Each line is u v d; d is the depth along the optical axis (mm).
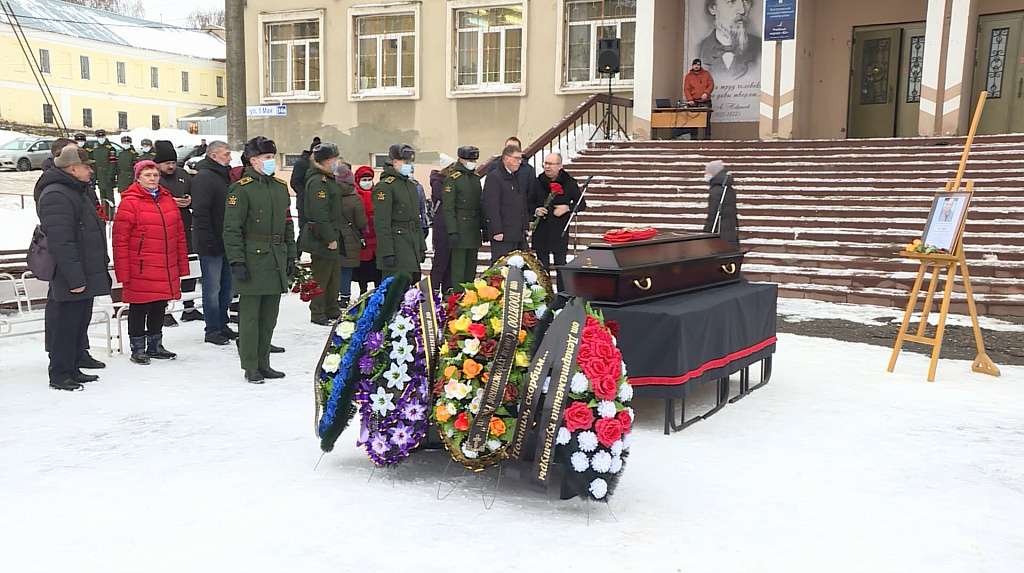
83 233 5988
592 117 17953
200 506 3857
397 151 8211
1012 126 14828
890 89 15984
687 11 17188
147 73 46156
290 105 20953
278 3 20781
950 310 9391
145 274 6684
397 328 4203
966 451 4758
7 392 5879
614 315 5086
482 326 4016
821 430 5156
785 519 3783
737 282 6543
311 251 8391
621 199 13352
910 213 11078
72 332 5969
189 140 31641
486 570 3242
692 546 3484
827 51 16391
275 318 6410
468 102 19172
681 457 4633
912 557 3418
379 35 20047
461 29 19188
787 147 14117
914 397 5953
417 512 3814
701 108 15875
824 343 7895
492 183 8484
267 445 4773
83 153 6500
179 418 5281
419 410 4199
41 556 3340
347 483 4176
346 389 4289
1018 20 14586
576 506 3910
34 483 4133
